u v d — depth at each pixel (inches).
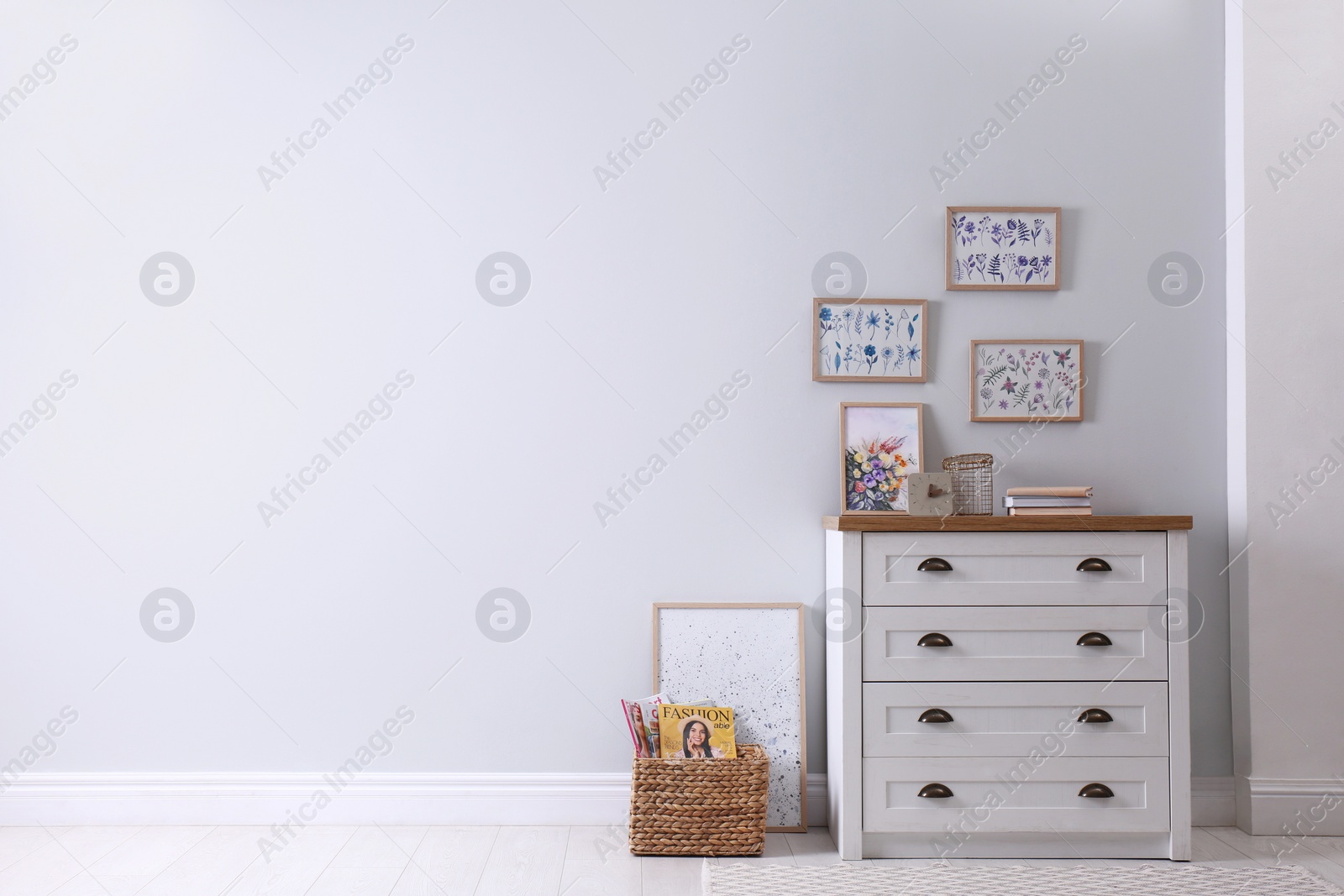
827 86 105.3
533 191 103.6
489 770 101.1
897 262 104.9
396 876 85.4
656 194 104.2
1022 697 89.4
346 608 101.3
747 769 91.3
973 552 90.0
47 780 99.1
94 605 100.3
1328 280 102.7
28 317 101.3
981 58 105.8
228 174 102.4
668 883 84.3
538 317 103.3
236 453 101.4
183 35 102.8
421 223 103.0
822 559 103.6
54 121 102.0
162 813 99.1
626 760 101.5
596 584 102.4
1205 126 106.3
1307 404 102.0
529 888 82.8
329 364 102.1
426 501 102.0
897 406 103.9
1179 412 105.5
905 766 89.5
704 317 104.0
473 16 104.0
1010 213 104.9
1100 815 89.3
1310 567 101.1
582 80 104.2
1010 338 104.9
